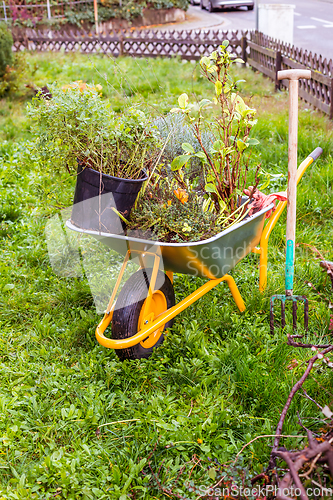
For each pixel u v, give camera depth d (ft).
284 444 6.91
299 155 17.94
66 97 7.90
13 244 13.71
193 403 8.06
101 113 7.85
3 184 17.40
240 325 9.79
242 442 7.22
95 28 62.34
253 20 63.62
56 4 61.57
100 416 7.78
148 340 9.30
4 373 8.81
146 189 8.79
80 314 10.41
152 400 7.89
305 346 7.97
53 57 40.55
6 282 11.71
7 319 10.45
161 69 34.01
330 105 22.18
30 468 6.93
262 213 8.84
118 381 8.42
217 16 70.69
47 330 9.86
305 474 5.33
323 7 64.44
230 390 8.27
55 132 7.93
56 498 6.54
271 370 8.47
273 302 9.73
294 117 8.79
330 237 13.23
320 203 14.56
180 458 7.08
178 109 8.63
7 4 59.52
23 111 27.20
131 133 8.38
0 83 29.76
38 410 7.86
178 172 9.36
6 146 21.25
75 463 6.87
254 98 26.23
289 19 36.17
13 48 48.62
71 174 8.74
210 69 8.73
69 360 9.17
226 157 8.99
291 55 27.66
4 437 7.38
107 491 6.57
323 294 10.87
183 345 9.30
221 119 9.54
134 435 7.37
